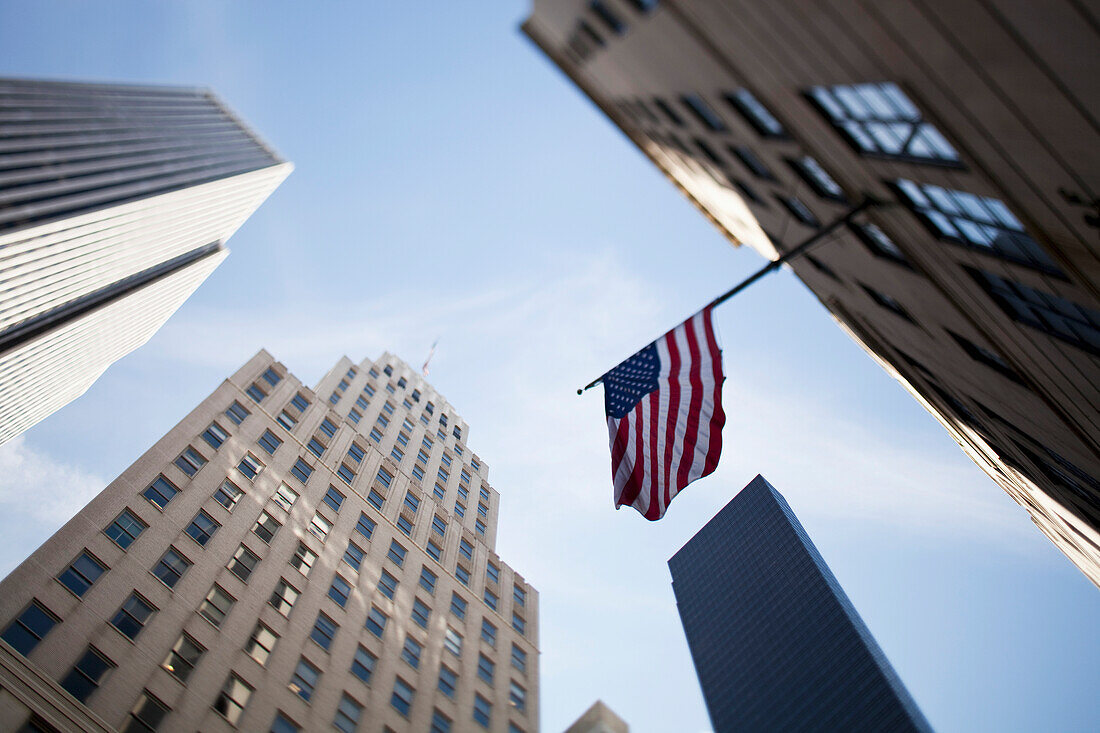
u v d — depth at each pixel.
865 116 15.27
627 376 18.89
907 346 30.02
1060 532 48.78
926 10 10.55
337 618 38.12
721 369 17.42
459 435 75.62
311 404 54.62
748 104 19.75
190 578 34.00
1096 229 11.73
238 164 146.38
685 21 17.20
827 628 163.38
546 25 26.28
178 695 29.09
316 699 33.00
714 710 171.50
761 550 188.50
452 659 41.72
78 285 95.44
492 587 52.09
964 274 18.05
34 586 29.06
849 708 149.38
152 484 37.25
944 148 13.70
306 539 41.59
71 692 26.69
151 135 124.56
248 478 42.38
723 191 29.02
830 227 18.11
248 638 33.44
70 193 87.12
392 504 51.41
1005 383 23.36
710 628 185.62
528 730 41.19
